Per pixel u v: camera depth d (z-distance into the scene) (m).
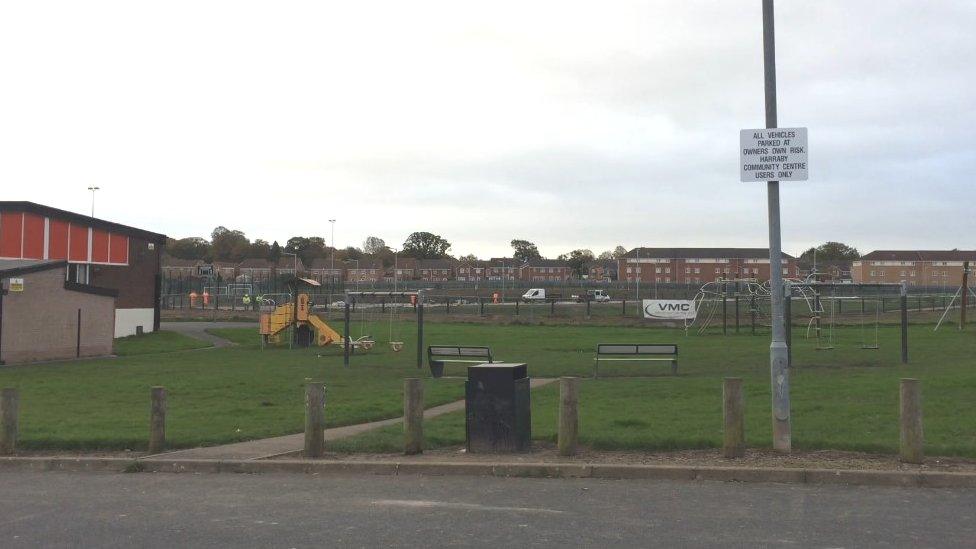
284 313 36.03
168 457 10.64
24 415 14.47
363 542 6.98
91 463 10.52
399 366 25.62
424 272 159.25
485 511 8.05
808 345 31.81
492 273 159.38
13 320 27.20
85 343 30.41
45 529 7.50
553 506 8.24
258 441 11.94
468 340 36.28
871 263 131.00
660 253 129.50
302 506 8.34
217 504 8.48
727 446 10.15
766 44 10.72
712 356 27.50
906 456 9.74
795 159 10.39
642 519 7.70
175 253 176.12
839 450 10.57
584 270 159.88
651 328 45.28
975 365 22.28
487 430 10.72
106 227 40.84
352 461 10.23
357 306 70.38
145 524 7.67
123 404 16.23
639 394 16.95
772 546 6.80
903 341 24.17
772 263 10.61
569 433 10.38
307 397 10.66
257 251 169.38
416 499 8.62
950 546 6.80
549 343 34.28
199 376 22.12
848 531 7.25
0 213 35.09
